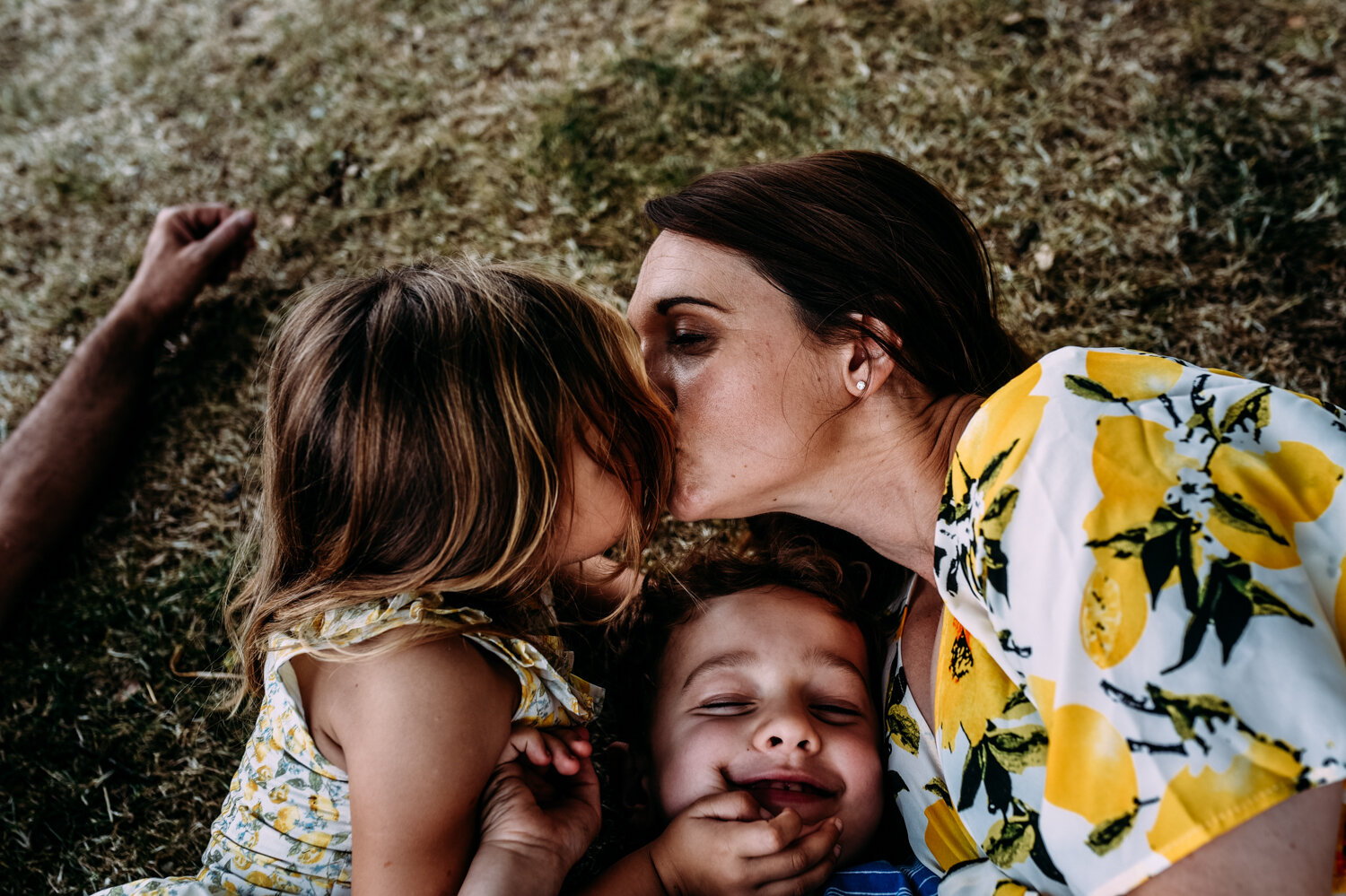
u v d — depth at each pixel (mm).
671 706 1591
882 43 2832
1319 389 2102
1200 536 996
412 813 1261
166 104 3158
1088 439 1083
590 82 2875
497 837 1312
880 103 2697
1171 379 1142
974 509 1165
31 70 3412
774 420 1426
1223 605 960
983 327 1569
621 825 1799
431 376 1343
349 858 1432
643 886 1396
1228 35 2705
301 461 1388
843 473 1487
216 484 2322
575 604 1859
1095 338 2225
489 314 1390
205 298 2652
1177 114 2545
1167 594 978
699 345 1441
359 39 3168
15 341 2633
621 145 2721
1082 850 979
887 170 1515
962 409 1468
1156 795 934
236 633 1692
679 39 2959
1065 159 2518
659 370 1473
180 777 1878
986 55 2752
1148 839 934
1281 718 913
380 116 2941
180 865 1790
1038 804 1088
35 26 3578
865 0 2953
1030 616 1065
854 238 1429
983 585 1133
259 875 1419
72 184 2961
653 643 1717
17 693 2016
